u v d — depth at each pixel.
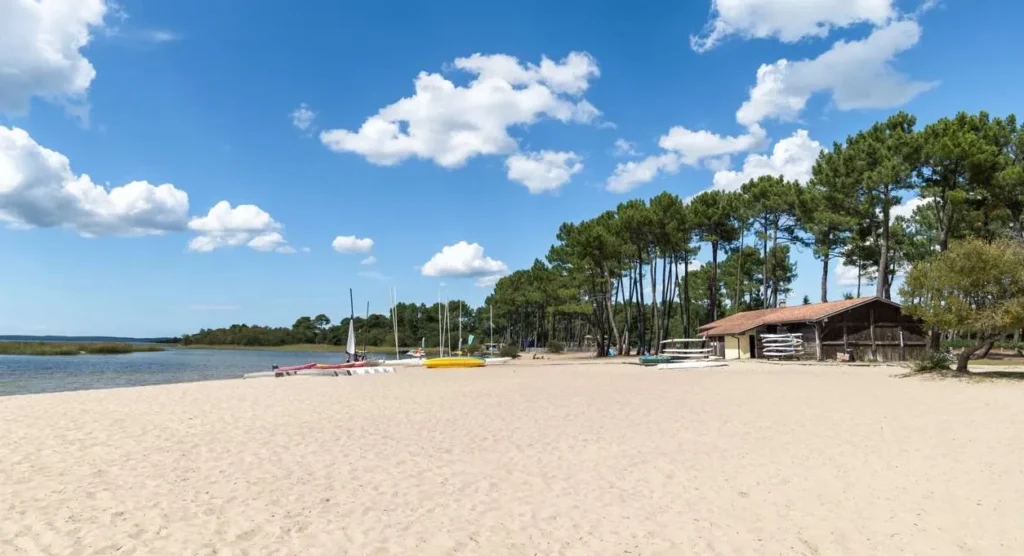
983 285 21.45
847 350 34.66
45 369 47.16
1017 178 31.86
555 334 104.44
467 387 23.25
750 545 6.11
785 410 15.08
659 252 56.09
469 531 6.57
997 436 10.94
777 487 8.14
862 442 10.86
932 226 50.03
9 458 10.06
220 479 8.73
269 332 129.62
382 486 8.39
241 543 6.17
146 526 6.65
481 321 115.00
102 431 12.79
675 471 9.09
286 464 9.70
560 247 68.12
